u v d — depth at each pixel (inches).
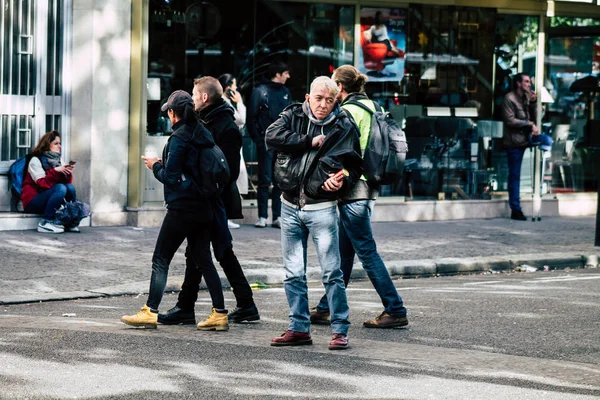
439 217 1048.8
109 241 825.5
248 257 772.0
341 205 549.0
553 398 414.3
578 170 1125.1
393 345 509.4
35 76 883.4
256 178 962.7
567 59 1112.8
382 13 1016.9
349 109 542.3
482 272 796.6
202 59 940.6
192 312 556.4
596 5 1114.7
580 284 719.1
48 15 884.6
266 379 433.1
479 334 541.0
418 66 1037.2
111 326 538.3
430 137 1043.9
